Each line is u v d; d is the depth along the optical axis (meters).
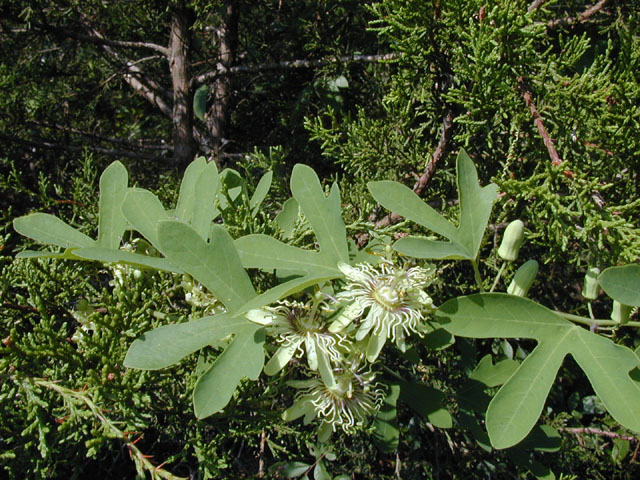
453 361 0.40
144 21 0.66
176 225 0.21
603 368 0.20
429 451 0.47
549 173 0.26
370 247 0.28
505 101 0.29
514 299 0.22
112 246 0.25
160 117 0.82
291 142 0.58
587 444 0.46
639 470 0.48
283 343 0.23
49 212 0.39
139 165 0.68
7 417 0.24
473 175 0.24
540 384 0.20
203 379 0.20
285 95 0.62
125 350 0.23
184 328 0.21
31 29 0.56
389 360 0.35
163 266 0.22
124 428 0.24
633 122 0.28
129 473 0.39
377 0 0.48
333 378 0.22
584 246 0.30
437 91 0.33
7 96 0.64
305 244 0.30
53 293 0.27
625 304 0.20
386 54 0.46
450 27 0.30
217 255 0.21
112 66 0.69
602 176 0.29
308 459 0.43
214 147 0.63
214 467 0.24
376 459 0.44
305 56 0.60
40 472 0.23
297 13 0.56
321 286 0.25
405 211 0.23
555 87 0.28
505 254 0.24
